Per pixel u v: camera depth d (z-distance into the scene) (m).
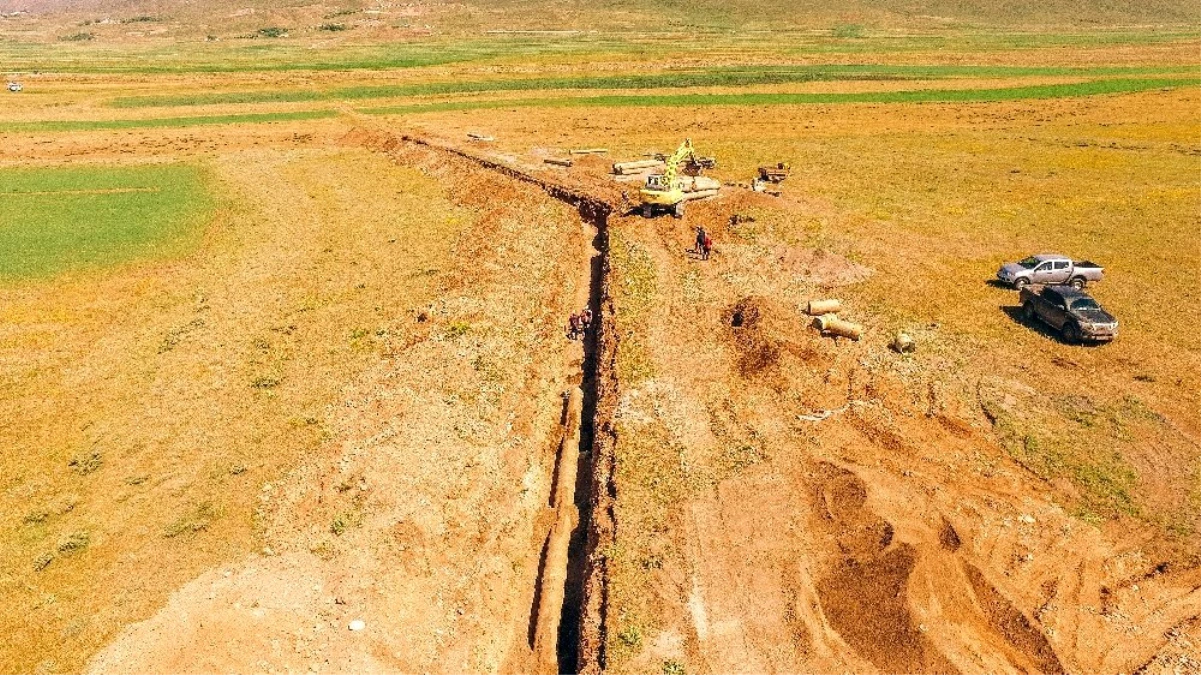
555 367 28.36
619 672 15.21
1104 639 15.65
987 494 20.12
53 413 25.91
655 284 33.25
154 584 18.33
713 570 17.73
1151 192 47.31
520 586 18.80
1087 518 19.16
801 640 15.88
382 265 38.78
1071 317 28.22
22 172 59.78
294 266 38.94
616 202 44.50
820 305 30.61
